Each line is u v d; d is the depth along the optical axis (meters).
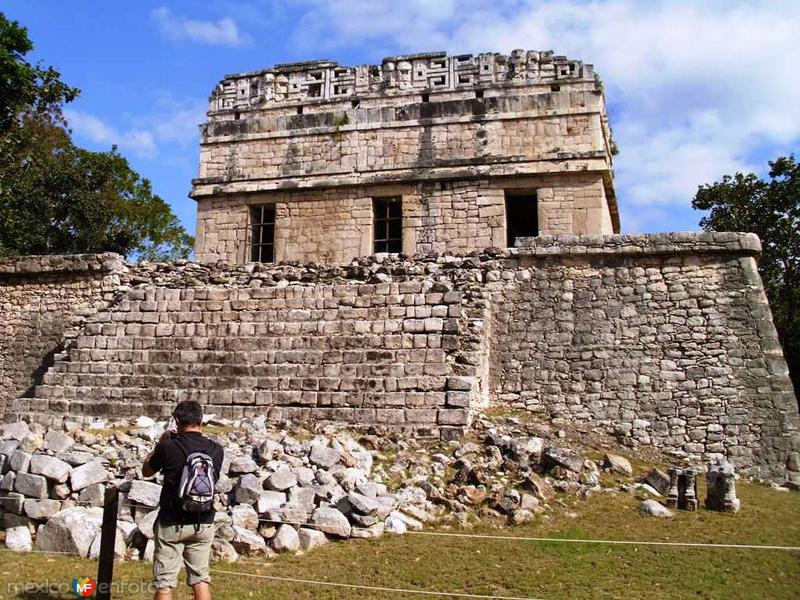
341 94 20.97
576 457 10.55
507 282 15.40
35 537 7.49
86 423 12.05
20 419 13.54
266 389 13.23
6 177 25.55
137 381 14.02
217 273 16.64
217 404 13.22
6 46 21.66
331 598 6.38
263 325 14.39
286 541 7.48
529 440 11.34
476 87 20.08
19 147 25.59
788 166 25.75
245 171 21.03
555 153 19.05
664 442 13.48
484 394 14.12
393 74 20.66
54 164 30.44
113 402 13.63
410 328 13.70
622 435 13.61
